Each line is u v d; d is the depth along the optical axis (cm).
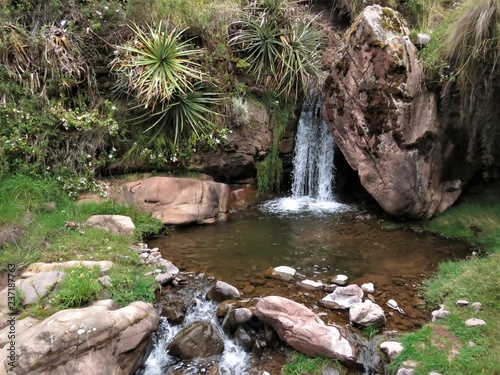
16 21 491
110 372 267
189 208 523
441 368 258
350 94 529
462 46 469
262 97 599
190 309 347
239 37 577
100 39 521
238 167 604
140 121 530
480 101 491
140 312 301
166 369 300
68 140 504
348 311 330
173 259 430
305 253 450
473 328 293
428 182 522
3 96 471
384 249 462
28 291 316
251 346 309
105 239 425
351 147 543
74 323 263
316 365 280
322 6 766
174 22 555
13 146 466
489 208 543
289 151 641
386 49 482
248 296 355
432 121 504
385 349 283
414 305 346
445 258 440
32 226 430
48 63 484
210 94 550
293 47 596
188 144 549
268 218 560
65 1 520
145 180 528
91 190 513
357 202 627
